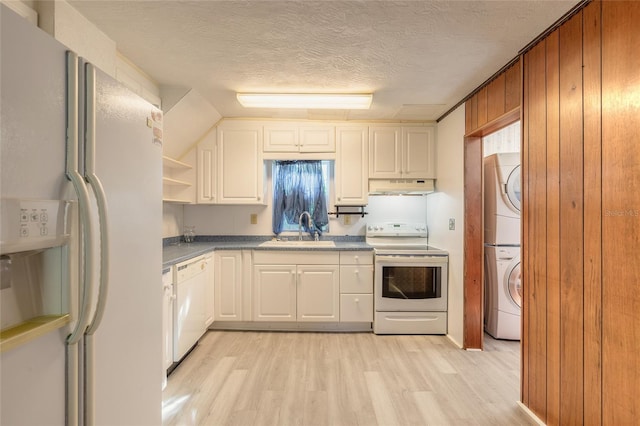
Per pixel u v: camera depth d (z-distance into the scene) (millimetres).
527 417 1790
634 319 1190
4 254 738
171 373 2256
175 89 2547
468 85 2457
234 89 2580
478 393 2039
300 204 3594
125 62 2080
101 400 979
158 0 1484
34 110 757
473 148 2727
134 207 1160
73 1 1486
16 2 1331
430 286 3043
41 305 831
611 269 1285
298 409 1857
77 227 886
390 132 3355
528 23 1627
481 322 2709
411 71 2229
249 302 3080
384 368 2355
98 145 961
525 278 1849
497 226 2949
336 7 1537
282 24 1684
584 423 1415
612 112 1283
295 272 3070
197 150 3283
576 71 1479
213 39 1839
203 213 3590
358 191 3357
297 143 3334
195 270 2570
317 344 2789
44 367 803
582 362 1430
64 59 857
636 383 1179
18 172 713
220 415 1797
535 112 1784
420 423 1747
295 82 2432
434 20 1631
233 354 2572
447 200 3068
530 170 1815
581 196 1439
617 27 1261
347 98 2658
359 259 3084
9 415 720
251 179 3314
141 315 1207
